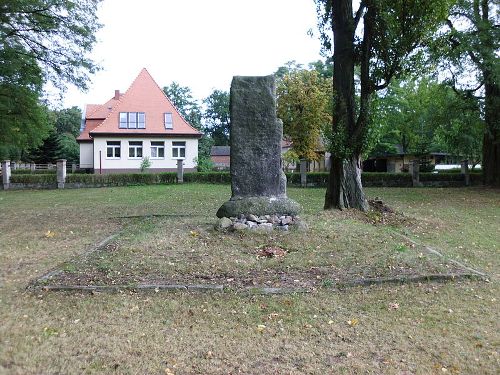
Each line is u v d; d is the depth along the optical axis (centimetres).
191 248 715
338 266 643
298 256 687
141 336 424
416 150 3975
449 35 1565
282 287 559
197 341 416
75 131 6762
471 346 409
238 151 848
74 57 2052
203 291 544
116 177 2583
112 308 492
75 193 2123
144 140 3578
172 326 450
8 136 2370
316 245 745
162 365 369
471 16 1881
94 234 938
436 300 529
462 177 2552
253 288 551
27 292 543
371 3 1106
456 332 440
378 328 448
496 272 671
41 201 1742
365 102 1169
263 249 719
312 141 3431
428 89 2931
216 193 1959
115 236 832
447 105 2152
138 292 541
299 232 811
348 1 1207
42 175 2498
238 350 398
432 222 1134
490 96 1962
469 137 2419
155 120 3653
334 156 1223
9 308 491
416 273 611
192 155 3634
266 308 496
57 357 379
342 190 1210
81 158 3934
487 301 528
